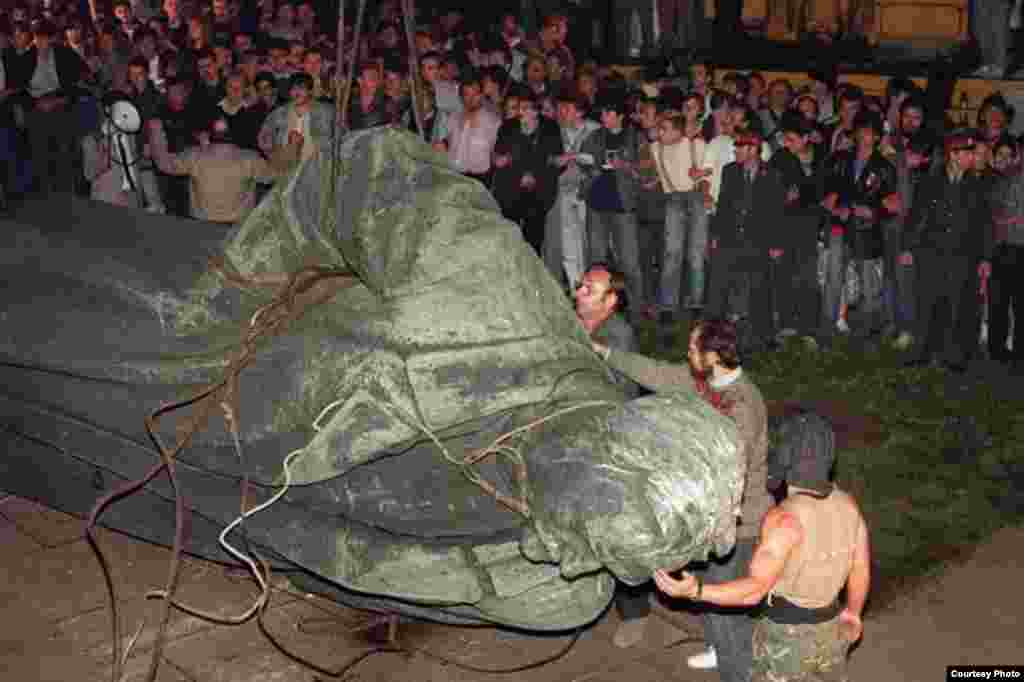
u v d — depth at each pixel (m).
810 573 4.65
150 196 12.28
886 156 10.73
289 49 13.42
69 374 6.11
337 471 5.14
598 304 6.00
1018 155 10.18
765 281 10.92
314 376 5.26
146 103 12.04
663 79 14.86
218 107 11.98
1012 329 10.70
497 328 5.20
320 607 6.59
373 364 5.11
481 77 12.11
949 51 13.36
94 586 6.73
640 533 4.49
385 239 5.36
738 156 10.74
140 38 14.61
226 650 6.16
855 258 10.87
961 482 8.30
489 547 5.09
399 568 5.18
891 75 13.81
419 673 6.02
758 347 11.01
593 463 4.68
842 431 9.18
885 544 7.46
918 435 9.07
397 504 5.22
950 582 7.02
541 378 5.11
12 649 6.12
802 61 14.49
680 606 6.65
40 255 6.94
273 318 5.59
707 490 4.61
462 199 5.42
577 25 16.02
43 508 7.62
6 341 6.32
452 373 5.08
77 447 6.22
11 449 6.69
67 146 12.25
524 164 10.88
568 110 11.30
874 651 6.29
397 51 13.82
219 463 5.59
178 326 6.00
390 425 5.06
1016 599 6.83
